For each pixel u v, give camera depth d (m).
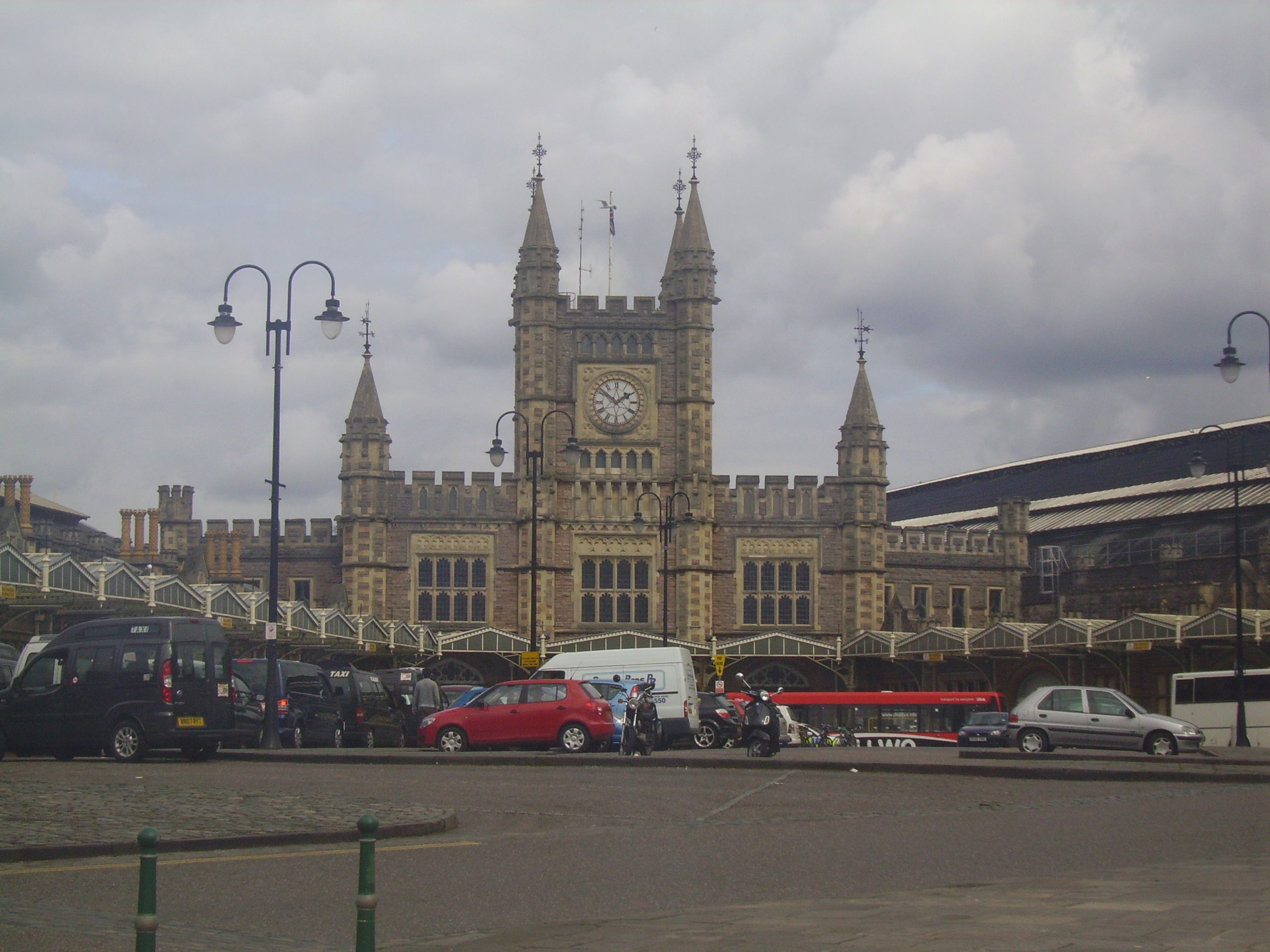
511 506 99.75
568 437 100.44
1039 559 111.88
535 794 29.25
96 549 120.00
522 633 98.25
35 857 18.97
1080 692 48.16
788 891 17.88
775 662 99.25
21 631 59.88
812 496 100.88
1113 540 109.00
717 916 15.66
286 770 35.44
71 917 15.40
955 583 104.62
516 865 19.48
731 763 37.59
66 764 37.56
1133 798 29.75
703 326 100.81
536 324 100.56
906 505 149.38
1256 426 110.00
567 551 99.44
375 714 55.44
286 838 20.89
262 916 15.93
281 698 48.25
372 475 98.12
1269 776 34.25
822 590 100.31
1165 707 81.94
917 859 20.61
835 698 80.62
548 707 44.06
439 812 24.17
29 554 51.72
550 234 101.50
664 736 53.31
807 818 25.56
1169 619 74.75
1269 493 100.31
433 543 99.12
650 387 100.81
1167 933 14.02
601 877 18.66
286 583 100.50
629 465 100.50
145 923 10.89
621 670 53.91
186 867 18.84
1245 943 13.47
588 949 13.72
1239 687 55.78
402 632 88.19
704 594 98.44
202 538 98.50
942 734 78.12
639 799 28.56
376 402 99.31
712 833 23.12
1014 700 93.38
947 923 14.84
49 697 38.22
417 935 15.13
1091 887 17.70
